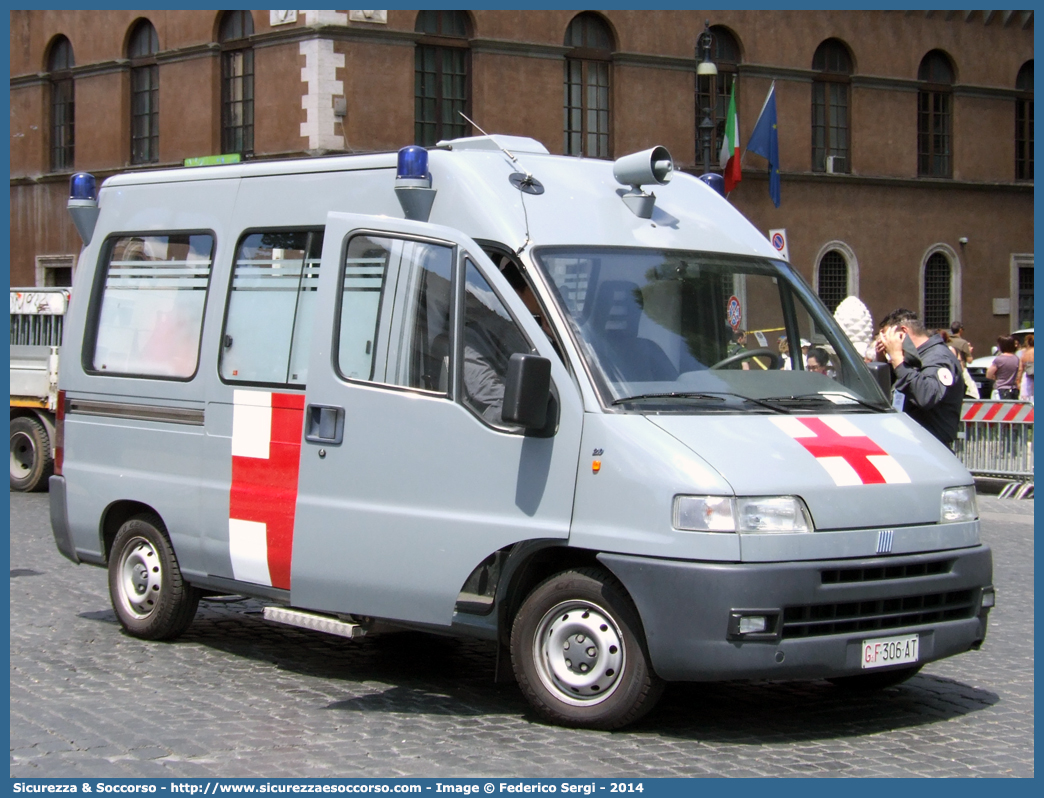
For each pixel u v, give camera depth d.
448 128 29.03
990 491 19.02
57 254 33.12
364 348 7.58
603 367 6.85
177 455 8.69
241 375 8.30
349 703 7.36
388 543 7.35
